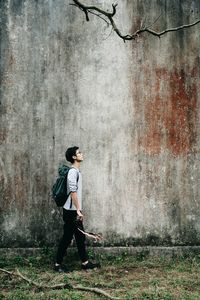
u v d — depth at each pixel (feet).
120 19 25.26
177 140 25.23
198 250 24.91
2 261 23.72
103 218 24.80
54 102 24.86
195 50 25.48
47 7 25.04
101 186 24.88
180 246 24.89
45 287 19.40
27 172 24.67
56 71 24.90
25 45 24.89
